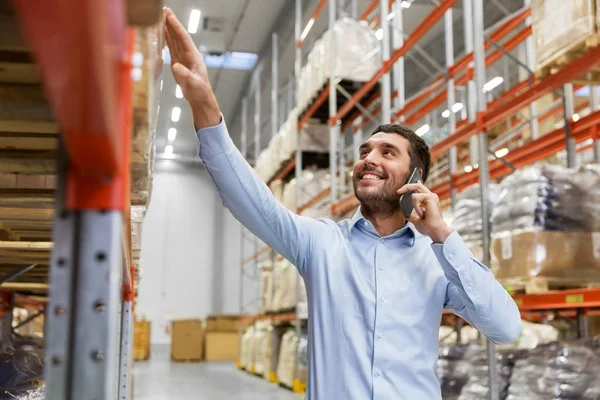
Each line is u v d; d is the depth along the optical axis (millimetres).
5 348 3770
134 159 1562
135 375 13711
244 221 2096
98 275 934
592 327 5305
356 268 2148
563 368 3932
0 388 2764
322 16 12195
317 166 11094
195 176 22547
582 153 8172
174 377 13297
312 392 2096
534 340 5234
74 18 517
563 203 4059
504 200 4359
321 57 9000
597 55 3420
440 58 13453
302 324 10273
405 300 2098
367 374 2012
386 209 2250
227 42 14953
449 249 1979
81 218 936
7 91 1305
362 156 2367
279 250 2205
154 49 1282
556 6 3762
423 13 12617
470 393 4520
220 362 18703
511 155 5797
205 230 22281
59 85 614
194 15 12961
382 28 7164
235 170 1964
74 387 920
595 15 3479
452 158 6984
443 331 6301
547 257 3971
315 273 2160
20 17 517
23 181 1978
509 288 4391
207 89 1752
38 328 8000
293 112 10594
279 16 13547
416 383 2051
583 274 4047
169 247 21984
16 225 2729
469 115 6957
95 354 927
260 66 15211
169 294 21734
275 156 11672
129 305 3344
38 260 3482
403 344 2055
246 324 16297
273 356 12070
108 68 627
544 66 3904
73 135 737
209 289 22000
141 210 2359
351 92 9211
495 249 4363
